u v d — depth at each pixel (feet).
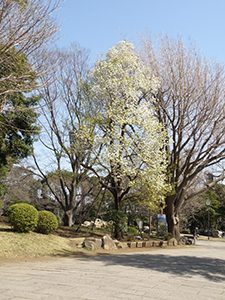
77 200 100.17
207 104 78.54
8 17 32.32
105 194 89.04
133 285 28.43
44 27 40.55
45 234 52.39
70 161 87.81
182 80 78.23
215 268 41.60
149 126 64.08
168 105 78.38
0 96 44.11
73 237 59.57
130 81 65.10
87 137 64.18
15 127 59.67
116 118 63.10
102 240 58.54
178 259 49.62
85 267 37.11
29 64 37.14
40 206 108.88
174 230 84.28
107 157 62.49
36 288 25.21
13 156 66.80
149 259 47.98
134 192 68.74
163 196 70.33
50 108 85.87
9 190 100.63
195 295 26.35
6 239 44.65
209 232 155.22
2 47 33.04
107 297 23.88
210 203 147.54
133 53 72.18
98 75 66.90
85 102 72.02
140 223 98.63
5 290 24.09
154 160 64.54
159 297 24.91
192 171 83.92
